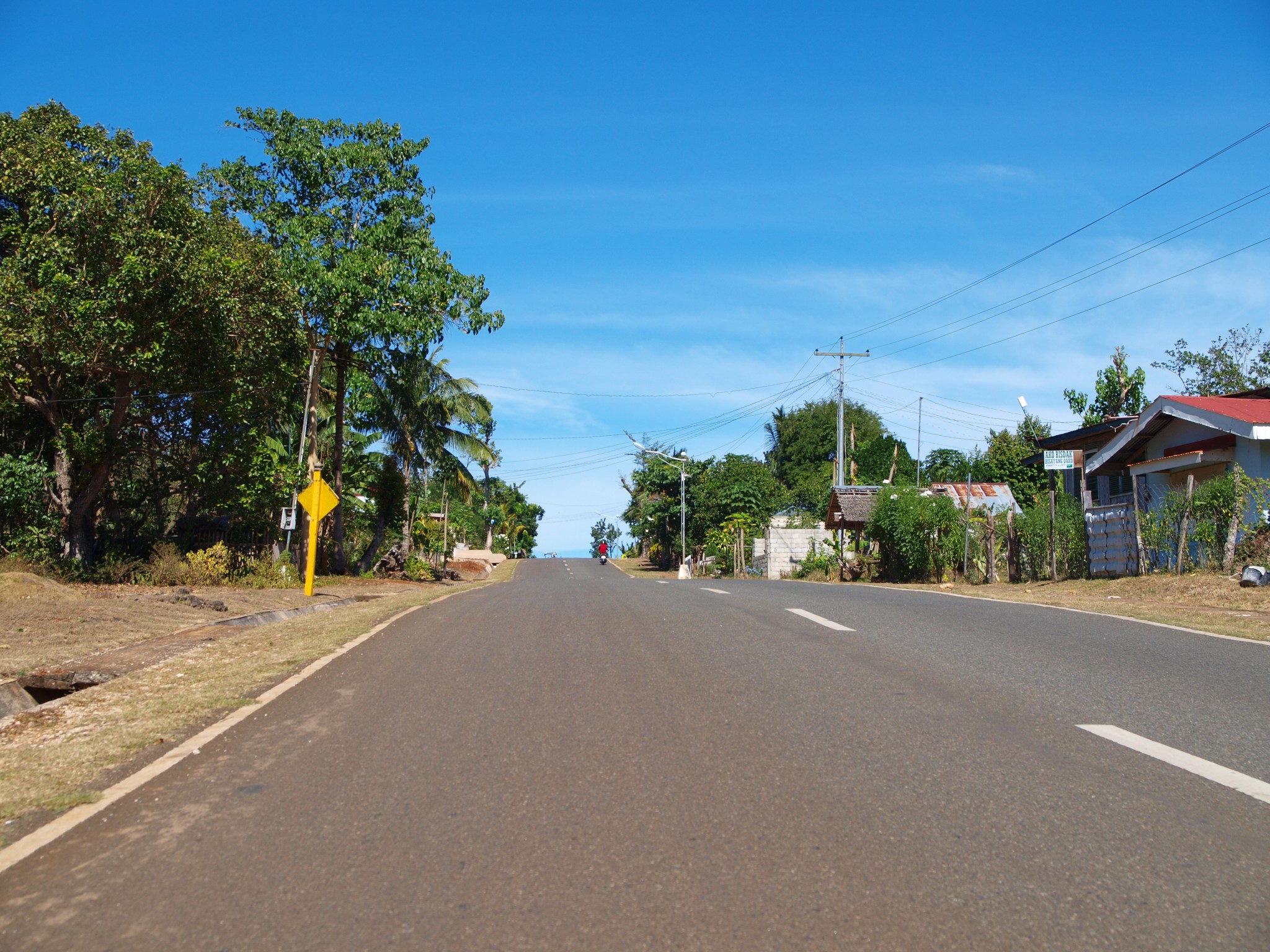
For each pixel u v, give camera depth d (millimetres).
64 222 19625
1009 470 45750
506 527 98312
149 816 4770
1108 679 7773
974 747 5734
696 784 5109
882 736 6023
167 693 8078
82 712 7414
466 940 3398
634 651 9602
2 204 21469
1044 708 6766
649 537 75500
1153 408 21031
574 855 4152
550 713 6887
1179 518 18141
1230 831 4332
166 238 19797
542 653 9664
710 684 7820
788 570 40812
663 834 4383
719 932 3424
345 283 27750
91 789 5273
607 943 3352
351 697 7730
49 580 17047
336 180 29781
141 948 3383
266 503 26906
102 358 20094
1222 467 19375
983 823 4453
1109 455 22812
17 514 20562
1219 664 8445
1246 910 3543
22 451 22750
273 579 25047
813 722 6426
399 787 5188
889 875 3885
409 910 3646
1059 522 22078
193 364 21953
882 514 28750
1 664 9969
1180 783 5004
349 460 37969
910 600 15477
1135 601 15672
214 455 25141
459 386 39812
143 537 26312
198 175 25484
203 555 23797
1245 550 16812
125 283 19391
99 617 13781
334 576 31969
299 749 6059
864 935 3381
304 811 4824
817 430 77188
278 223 28562
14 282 19047
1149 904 3600
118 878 4000
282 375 25234
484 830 4488
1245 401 20812
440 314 29453
